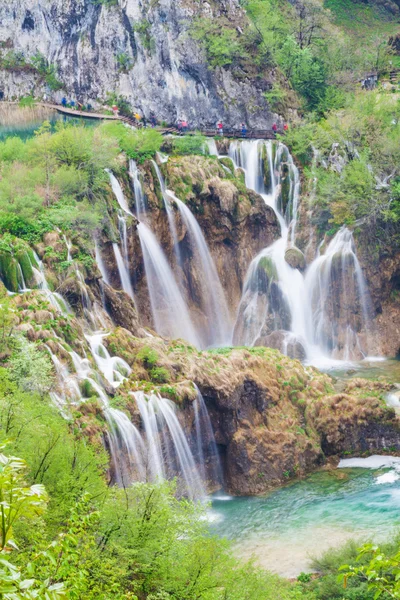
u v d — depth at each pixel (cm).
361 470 6003
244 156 8638
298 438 6103
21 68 10356
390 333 8188
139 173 7781
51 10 10125
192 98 9525
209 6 9588
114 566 3366
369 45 11788
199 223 8094
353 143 8662
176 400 5781
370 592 4097
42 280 6203
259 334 8100
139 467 5488
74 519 2130
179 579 3566
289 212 8556
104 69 9825
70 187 7138
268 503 5644
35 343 5381
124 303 6675
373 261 8181
